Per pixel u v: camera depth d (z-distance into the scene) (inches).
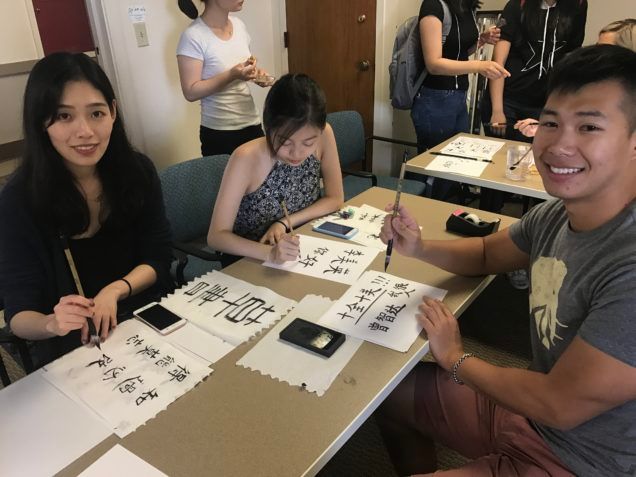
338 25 137.6
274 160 61.2
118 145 51.1
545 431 38.5
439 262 50.6
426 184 108.3
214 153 99.4
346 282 50.1
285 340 41.3
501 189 77.5
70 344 52.6
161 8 118.0
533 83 109.2
